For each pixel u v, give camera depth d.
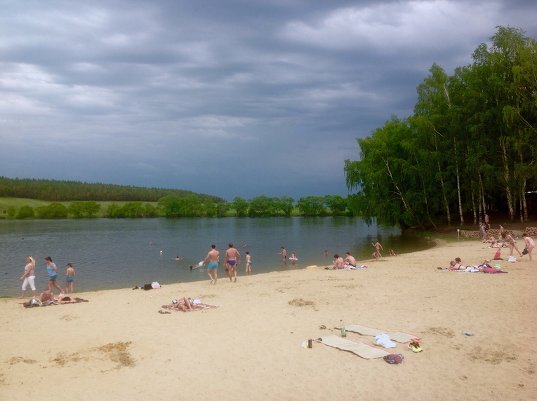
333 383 10.06
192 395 9.66
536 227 41.00
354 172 58.38
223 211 169.50
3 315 17.19
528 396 9.16
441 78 52.25
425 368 10.70
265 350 12.26
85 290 27.17
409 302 17.20
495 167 45.69
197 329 14.50
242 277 26.91
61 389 10.05
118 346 12.90
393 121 60.75
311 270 28.97
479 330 13.34
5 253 50.03
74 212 168.25
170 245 58.91
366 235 69.81
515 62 44.47
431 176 52.00
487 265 24.17
